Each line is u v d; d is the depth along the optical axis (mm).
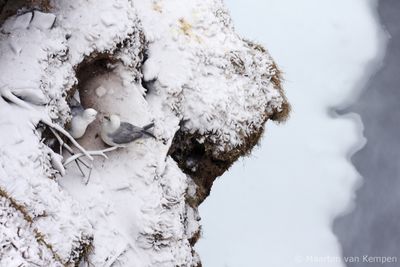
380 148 35406
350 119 36156
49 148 13961
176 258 15781
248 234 32125
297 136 35281
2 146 13156
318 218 33406
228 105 18438
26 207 12812
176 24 18828
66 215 13352
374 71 37344
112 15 16219
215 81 18578
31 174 13203
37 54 14453
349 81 36906
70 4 15875
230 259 31156
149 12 18688
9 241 12008
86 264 13898
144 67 17578
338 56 37375
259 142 19812
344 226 33562
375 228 33594
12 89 13789
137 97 16547
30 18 14742
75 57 15477
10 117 13523
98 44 15875
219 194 32688
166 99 17625
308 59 37094
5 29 14492
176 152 18359
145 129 15367
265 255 31750
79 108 15453
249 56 19609
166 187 16297
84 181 14961
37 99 13953
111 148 15438
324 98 36531
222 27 19672
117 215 15344
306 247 32531
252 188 33469
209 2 19953
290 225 32938
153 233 15531
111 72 16438
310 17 37812
